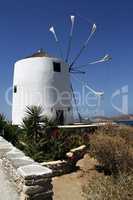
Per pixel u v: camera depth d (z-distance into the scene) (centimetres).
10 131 1350
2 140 1048
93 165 1225
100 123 1864
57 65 2352
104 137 1297
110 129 1569
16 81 2398
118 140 1256
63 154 1205
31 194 527
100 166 1203
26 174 531
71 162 1173
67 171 1134
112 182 704
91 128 1778
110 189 648
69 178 1062
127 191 637
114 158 1144
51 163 1095
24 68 2330
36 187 532
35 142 1244
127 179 686
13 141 1317
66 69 2434
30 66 2305
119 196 624
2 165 764
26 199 523
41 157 1154
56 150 1212
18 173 579
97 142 1231
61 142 1280
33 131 1359
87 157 1333
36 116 1406
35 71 2284
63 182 1014
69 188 950
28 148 1196
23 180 538
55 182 1012
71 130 1706
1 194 580
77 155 1288
